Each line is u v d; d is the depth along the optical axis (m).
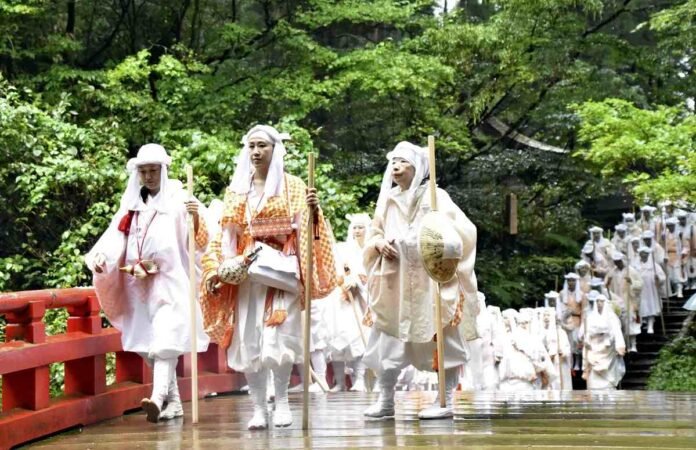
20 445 10.59
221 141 22.89
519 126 38.28
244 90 26.86
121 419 12.41
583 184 38.22
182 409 12.42
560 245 38.84
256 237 10.52
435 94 32.53
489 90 33.34
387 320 11.18
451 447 8.87
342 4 29.27
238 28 28.22
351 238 18.34
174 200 12.11
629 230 34.94
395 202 11.29
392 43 29.52
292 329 10.52
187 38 30.50
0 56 26.23
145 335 12.06
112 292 12.02
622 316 31.69
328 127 33.34
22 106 20.11
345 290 17.72
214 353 15.55
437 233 10.68
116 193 20.38
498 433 9.96
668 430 10.20
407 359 11.38
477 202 36.00
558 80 34.69
